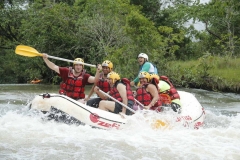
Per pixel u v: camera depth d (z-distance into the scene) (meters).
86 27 25.80
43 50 27.91
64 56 28.36
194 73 22.70
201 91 21.34
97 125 9.73
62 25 27.86
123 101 10.41
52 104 9.88
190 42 33.44
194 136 9.41
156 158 7.66
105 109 10.75
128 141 8.70
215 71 23.14
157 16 34.16
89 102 11.32
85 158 7.50
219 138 9.26
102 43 24.69
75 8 28.97
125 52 22.70
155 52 23.16
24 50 11.16
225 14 27.94
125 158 7.59
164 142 8.76
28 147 8.00
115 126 9.84
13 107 13.84
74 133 9.13
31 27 27.78
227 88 20.98
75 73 11.11
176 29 33.47
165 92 11.47
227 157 7.84
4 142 8.23
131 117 10.11
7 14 33.47
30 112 10.09
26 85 26.14
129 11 25.94
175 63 25.78
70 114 9.80
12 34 34.53
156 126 10.12
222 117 13.07
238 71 23.08
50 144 8.23
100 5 25.89
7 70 37.78
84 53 27.56
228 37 28.38
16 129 9.17
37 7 29.20
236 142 8.93
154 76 10.80
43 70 28.78
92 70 24.69
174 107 11.22
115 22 25.20
